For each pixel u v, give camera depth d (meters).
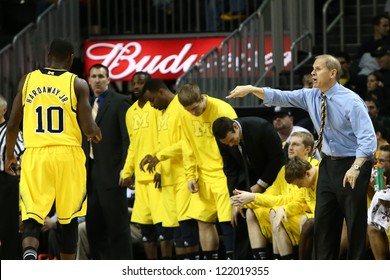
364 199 19.62
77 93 20.31
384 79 31.38
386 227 21.61
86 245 27.08
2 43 39.50
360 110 19.39
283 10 34.72
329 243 20.22
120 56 38.22
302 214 22.91
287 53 34.59
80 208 20.41
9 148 20.77
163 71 38.09
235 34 31.44
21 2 41.41
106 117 25.22
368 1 37.81
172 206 25.20
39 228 19.97
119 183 25.23
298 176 22.38
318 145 20.09
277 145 23.23
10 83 33.66
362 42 36.25
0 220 24.22
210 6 38.56
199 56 38.00
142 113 25.73
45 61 34.81
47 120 20.20
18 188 24.34
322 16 37.59
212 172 24.28
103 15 39.22
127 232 25.42
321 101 19.86
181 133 24.73
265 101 20.33
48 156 20.08
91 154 25.23
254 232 23.36
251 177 23.80
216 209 24.44
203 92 30.70
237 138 23.03
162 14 39.00
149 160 25.14
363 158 19.23
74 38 37.53
